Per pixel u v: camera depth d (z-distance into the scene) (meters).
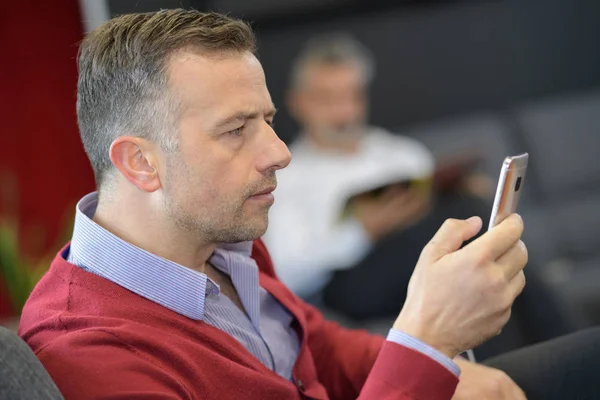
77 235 1.14
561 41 3.94
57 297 1.10
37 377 0.94
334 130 3.68
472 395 1.19
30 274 3.13
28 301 1.14
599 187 3.73
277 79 3.79
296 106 3.76
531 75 3.96
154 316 1.08
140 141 1.10
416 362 1.04
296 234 3.54
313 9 3.75
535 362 1.27
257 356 1.22
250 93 1.10
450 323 1.05
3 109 3.67
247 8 3.65
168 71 1.08
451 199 2.51
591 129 3.81
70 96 3.74
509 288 1.07
